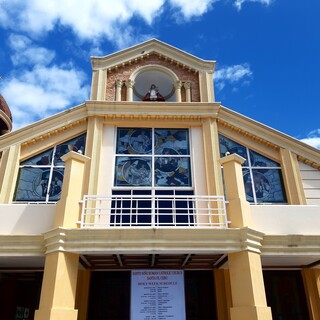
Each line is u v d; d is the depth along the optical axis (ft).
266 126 38.37
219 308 29.94
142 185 34.63
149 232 22.80
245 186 35.99
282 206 26.40
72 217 24.21
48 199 33.99
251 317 20.49
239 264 22.57
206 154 35.96
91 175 33.91
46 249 23.04
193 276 32.07
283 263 30.86
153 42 44.27
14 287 33.32
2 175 34.04
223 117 38.78
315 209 26.48
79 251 22.20
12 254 23.27
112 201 33.12
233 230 23.09
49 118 37.19
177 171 35.70
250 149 38.34
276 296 31.94
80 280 30.60
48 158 36.35
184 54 43.62
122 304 30.89
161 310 22.99
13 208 25.17
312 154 37.83
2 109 53.06
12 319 32.22
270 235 24.40
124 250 22.40
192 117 38.11
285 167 36.91
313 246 24.57
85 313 29.45
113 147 36.45
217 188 33.81
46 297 20.72
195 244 22.79
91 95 40.09
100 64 42.55
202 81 42.19
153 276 23.97
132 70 43.04
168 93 45.98
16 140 36.24
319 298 30.81
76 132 37.52
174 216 25.30
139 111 37.86
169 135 37.86
